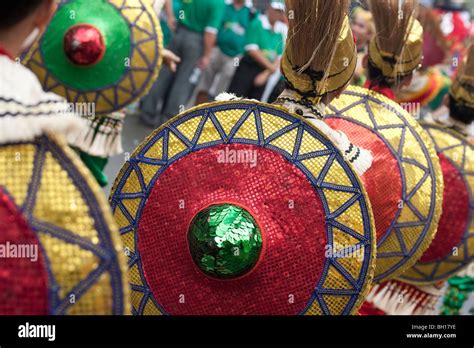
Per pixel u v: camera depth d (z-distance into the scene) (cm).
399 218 215
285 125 169
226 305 167
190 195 170
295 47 180
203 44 499
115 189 178
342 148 186
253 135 169
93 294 106
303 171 165
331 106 221
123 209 177
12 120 104
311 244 164
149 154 176
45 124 106
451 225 257
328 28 176
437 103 398
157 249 173
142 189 175
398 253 218
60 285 105
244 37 502
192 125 174
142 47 261
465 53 264
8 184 104
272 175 166
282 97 185
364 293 164
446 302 281
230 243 154
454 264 261
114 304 108
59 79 256
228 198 166
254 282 164
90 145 268
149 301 174
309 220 164
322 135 167
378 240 216
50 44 254
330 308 165
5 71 106
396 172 215
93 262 106
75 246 105
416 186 216
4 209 103
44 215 105
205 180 170
